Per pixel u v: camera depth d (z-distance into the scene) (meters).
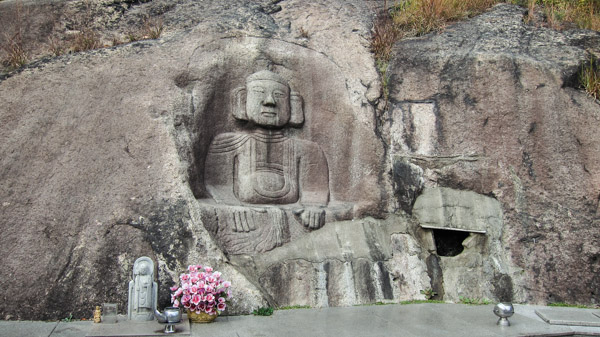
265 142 6.22
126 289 4.53
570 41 6.86
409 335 4.09
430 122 6.27
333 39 6.87
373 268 5.48
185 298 4.28
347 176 6.25
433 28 7.21
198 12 7.29
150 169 5.08
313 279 5.27
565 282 5.55
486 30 7.04
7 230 4.77
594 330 4.42
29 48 6.90
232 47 6.33
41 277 4.53
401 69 6.57
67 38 7.07
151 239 4.72
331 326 4.32
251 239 5.41
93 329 4.03
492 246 5.73
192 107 5.79
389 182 6.10
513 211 5.83
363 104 6.34
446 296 5.53
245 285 4.80
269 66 6.43
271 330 4.16
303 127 6.46
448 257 5.79
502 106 6.09
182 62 6.00
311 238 5.66
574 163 5.86
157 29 6.92
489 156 6.02
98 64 5.95
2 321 4.29
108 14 7.40
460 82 6.30
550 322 4.58
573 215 5.73
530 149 5.96
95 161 5.15
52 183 5.03
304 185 6.24
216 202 5.63
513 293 5.49
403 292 5.48
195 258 4.71
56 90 5.69
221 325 4.29
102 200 4.91
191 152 5.50
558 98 6.08
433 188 6.02
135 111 5.47
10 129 5.41
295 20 7.26
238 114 6.20
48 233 4.75
